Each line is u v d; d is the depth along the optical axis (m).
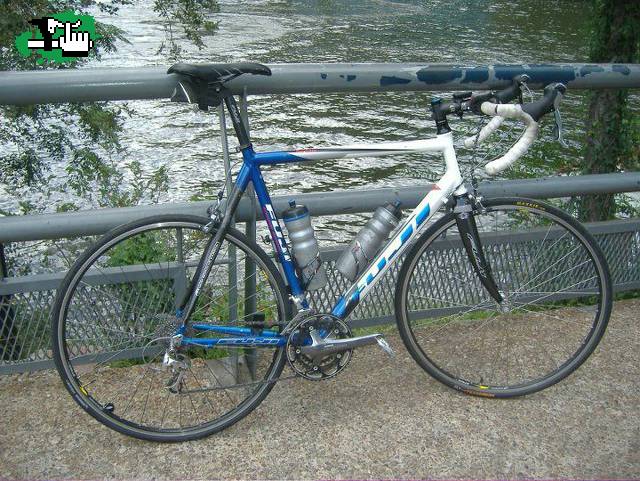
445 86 2.76
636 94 6.92
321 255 2.76
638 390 2.71
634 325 3.17
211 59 14.98
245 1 27.81
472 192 2.50
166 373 2.75
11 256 4.21
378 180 7.64
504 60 16.20
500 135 6.38
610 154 4.66
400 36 20.38
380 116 11.68
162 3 7.05
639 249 3.34
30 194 7.13
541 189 3.00
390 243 2.46
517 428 2.49
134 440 2.41
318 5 27.66
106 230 2.50
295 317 2.37
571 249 3.01
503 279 2.95
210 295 2.55
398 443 2.40
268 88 2.53
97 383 2.70
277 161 2.32
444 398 2.65
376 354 2.93
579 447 2.39
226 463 2.30
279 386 2.70
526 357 2.92
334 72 2.58
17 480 2.20
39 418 2.50
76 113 6.47
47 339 2.67
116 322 2.63
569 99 9.05
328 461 2.31
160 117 11.72
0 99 2.29
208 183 8.77
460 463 2.30
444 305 2.94
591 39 4.80
